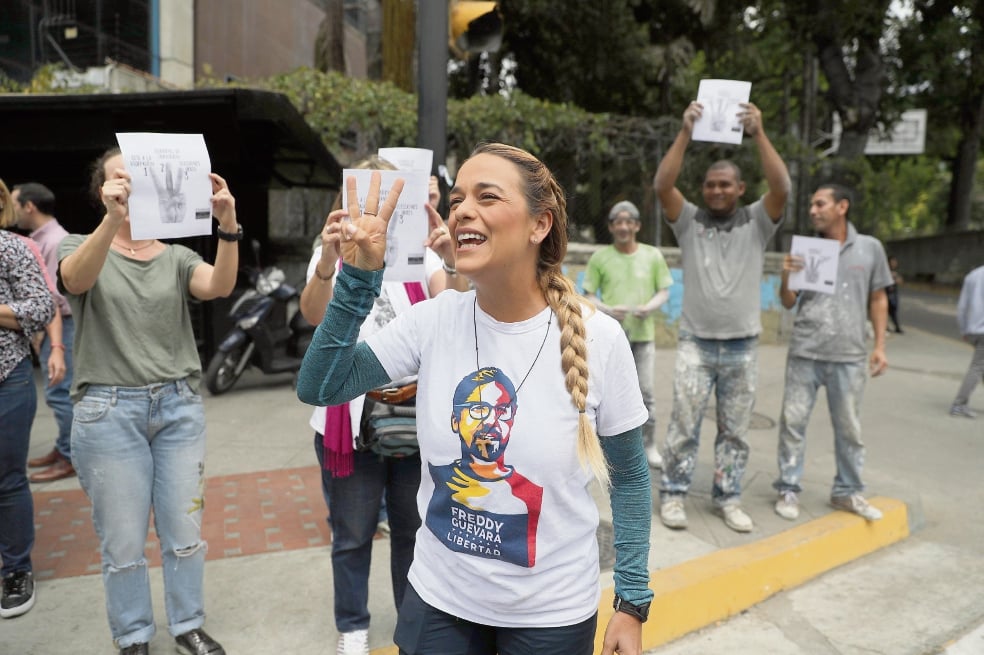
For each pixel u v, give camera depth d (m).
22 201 4.56
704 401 4.11
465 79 14.22
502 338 1.58
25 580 3.11
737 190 4.01
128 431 2.52
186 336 2.69
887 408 7.71
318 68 11.44
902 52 19.42
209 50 12.12
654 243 10.16
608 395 1.61
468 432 1.56
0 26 9.84
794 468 4.32
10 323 2.91
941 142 29.91
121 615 2.59
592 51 13.86
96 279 2.43
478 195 1.50
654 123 9.80
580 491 1.61
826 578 3.88
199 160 2.39
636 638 1.65
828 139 23.56
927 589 3.76
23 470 3.08
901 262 36.88
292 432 5.77
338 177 7.57
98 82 8.52
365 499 2.66
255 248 7.05
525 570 1.57
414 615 1.70
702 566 3.54
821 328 4.19
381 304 2.67
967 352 12.31
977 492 5.21
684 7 12.78
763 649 3.19
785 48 18.81
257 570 3.49
